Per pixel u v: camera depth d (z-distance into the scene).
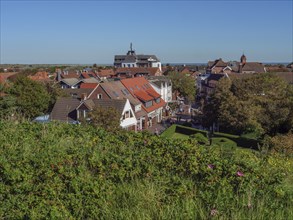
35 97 37.00
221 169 5.25
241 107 32.06
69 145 6.38
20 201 4.23
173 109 62.88
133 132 7.37
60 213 4.06
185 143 6.31
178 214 4.18
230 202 4.45
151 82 57.94
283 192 4.75
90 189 4.50
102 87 42.28
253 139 29.20
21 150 5.85
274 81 36.53
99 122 25.94
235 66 106.56
